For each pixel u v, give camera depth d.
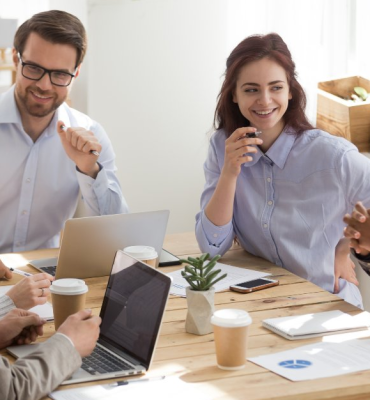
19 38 2.67
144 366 1.65
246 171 2.60
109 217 2.26
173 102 4.04
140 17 3.91
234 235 2.70
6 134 2.84
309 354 1.73
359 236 2.20
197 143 4.11
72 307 1.88
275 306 2.08
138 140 4.05
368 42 3.61
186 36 3.99
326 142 2.51
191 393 1.53
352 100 3.45
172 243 2.78
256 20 3.68
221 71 4.05
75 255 2.27
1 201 2.89
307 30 3.37
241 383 1.58
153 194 4.12
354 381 1.58
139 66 3.97
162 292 1.65
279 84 2.46
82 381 1.59
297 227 2.51
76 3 4.00
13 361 1.71
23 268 2.44
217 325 1.64
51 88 2.67
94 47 3.91
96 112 3.98
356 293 2.63
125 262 1.84
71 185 2.95
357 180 2.46
